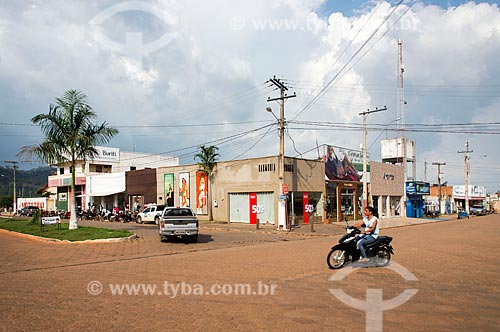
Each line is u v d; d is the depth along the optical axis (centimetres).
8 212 6931
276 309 693
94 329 593
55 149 2217
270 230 2752
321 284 895
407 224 3756
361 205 4084
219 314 664
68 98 2255
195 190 3700
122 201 4594
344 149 3856
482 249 1557
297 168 3212
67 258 1422
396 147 5469
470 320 634
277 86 2772
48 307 714
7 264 1288
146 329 591
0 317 655
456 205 7700
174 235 1917
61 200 5622
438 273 1030
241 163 3312
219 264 1192
